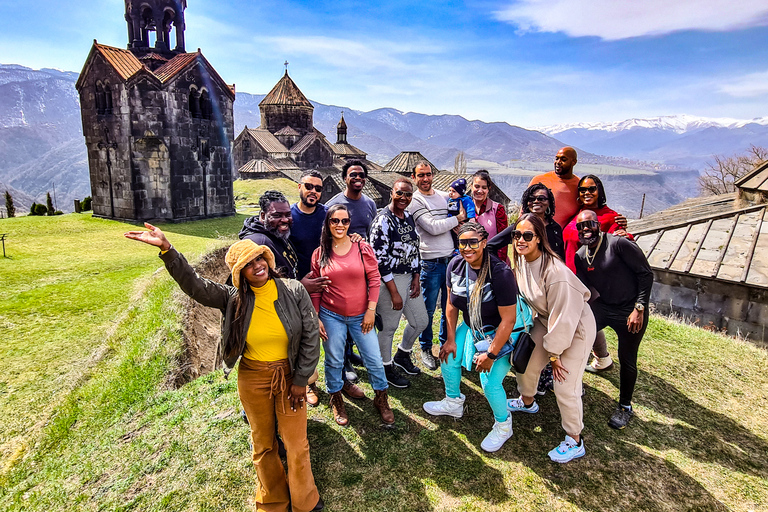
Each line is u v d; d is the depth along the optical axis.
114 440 4.74
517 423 4.69
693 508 3.66
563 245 4.92
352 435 4.40
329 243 4.23
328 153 65.94
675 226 12.05
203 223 30.41
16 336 10.65
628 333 4.53
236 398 5.08
